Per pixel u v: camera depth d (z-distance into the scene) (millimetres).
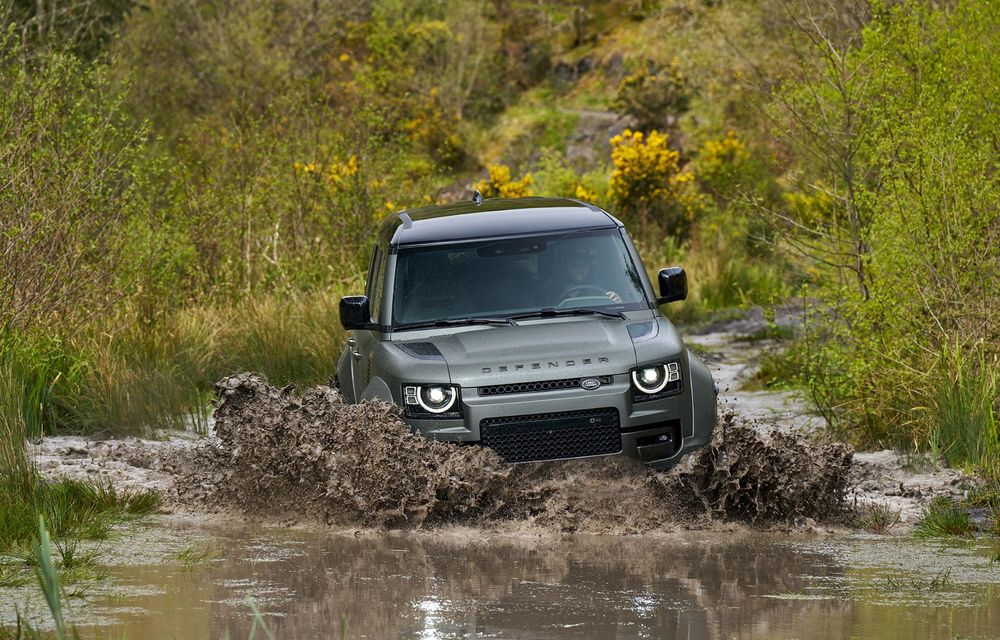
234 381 21094
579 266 21438
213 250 41969
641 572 15453
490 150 128875
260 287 40594
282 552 16734
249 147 46375
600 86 154000
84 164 31562
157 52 89250
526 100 150875
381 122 50188
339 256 45500
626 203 69062
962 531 18078
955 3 31375
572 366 19141
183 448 24766
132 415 26766
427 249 21594
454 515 18672
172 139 68312
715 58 83375
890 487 21453
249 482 19750
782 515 18625
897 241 25188
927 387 24531
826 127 28938
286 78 77125
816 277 29828
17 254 28406
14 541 17109
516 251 21562
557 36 169625
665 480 18766
